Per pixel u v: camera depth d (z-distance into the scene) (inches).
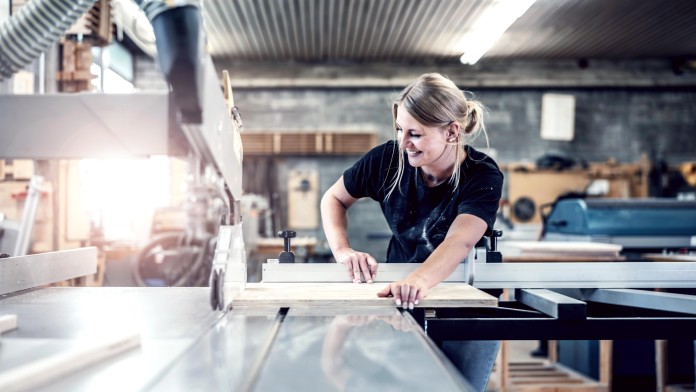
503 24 202.7
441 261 51.6
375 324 40.6
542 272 61.5
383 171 68.7
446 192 65.2
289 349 33.3
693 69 272.1
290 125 275.1
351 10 206.7
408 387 26.2
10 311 45.9
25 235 109.0
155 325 40.3
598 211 156.6
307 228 271.9
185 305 49.2
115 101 41.4
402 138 58.2
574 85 275.0
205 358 31.8
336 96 276.4
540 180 267.7
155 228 191.2
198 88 35.5
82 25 125.6
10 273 54.8
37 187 111.8
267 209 234.4
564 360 136.0
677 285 62.3
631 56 271.4
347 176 71.9
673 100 281.3
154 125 41.7
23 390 26.0
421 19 216.4
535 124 277.3
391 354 32.0
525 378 124.0
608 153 279.1
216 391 26.2
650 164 270.7
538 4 205.8
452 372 28.5
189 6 35.0
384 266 62.0
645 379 129.6
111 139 42.7
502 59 273.0
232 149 48.7
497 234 65.2
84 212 143.6
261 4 200.1
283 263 63.6
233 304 48.1
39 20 43.6
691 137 280.5
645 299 56.7
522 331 47.5
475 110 63.6
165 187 242.5
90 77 133.1
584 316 47.0
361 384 26.7
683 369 126.4
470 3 198.2
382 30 230.4
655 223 155.4
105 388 26.7
